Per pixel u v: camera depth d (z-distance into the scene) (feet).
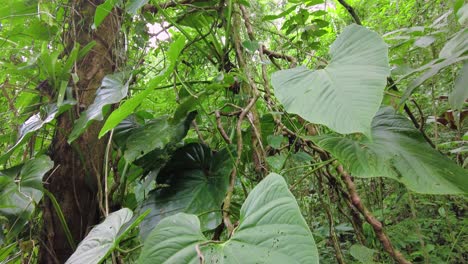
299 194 5.00
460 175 2.85
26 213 3.44
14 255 4.08
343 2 4.32
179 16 5.20
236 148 4.09
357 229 4.05
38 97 4.81
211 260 1.86
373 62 2.43
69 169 4.25
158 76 3.01
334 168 3.65
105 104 3.70
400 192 5.37
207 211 3.49
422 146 3.17
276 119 4.24
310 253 1.68
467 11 2.81
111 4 4.07
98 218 4.43
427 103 4.99
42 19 4.35
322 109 2.21
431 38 3.59
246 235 1.93
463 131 4.62
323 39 6.93
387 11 6.50
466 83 2.56
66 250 4.14
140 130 4.30
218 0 5.16
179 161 4.28
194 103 4.08
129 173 4.72
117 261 3.48
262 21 5.82
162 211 3.83
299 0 5.40
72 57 4.18
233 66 5.30
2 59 4.95
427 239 5.12
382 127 3.46
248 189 4.48
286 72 2.71
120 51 4.78
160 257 1.98
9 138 4.60
